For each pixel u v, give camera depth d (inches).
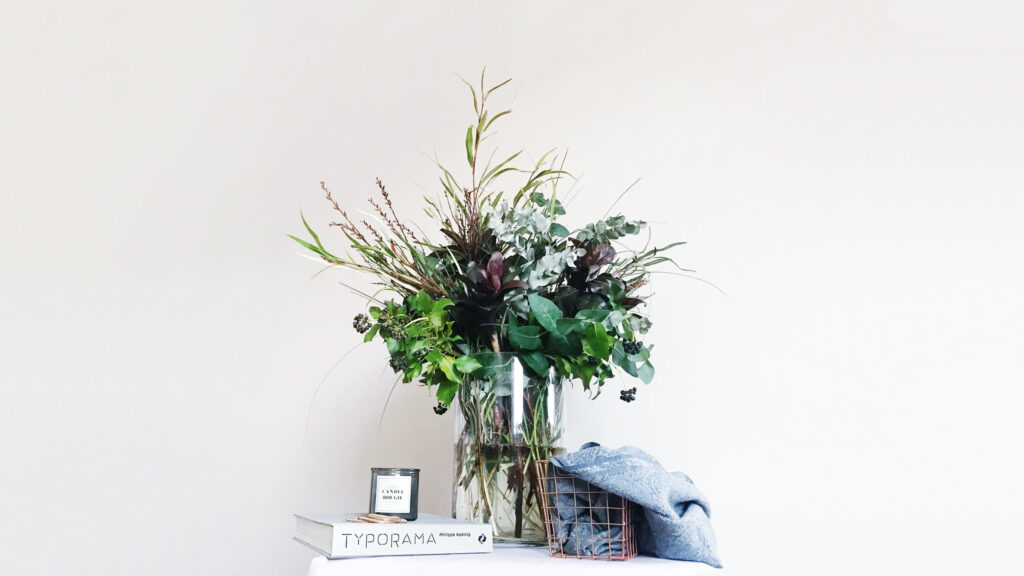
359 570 37.4
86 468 67.1
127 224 72.3
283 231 70.3
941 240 54.7
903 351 53.9
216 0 76.2
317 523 42.1
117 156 73.9
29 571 65.4
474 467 45.3
